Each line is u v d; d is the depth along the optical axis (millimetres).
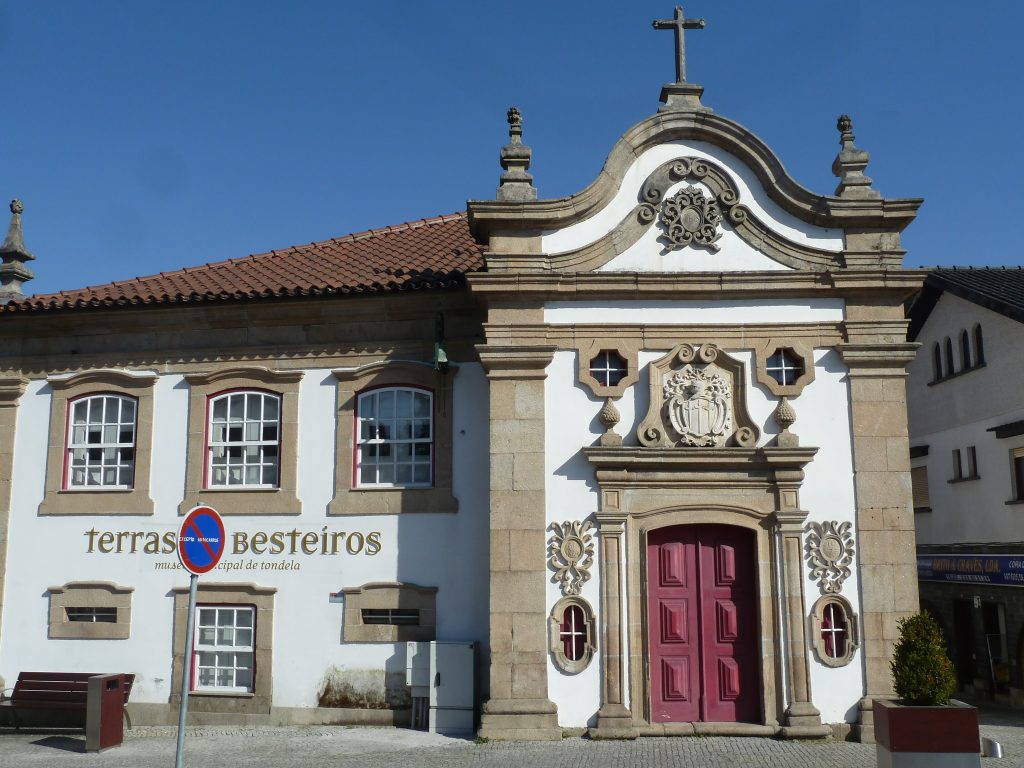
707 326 13523
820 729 12422
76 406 15453
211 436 15000
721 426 13266
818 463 13211
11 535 15141
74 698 13828
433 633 13891
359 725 13758
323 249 17781
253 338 15078
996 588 20141
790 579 12883
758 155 13766
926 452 23703
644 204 13805
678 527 13320
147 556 14758
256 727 13789
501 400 13367
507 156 13992
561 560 12992
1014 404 20031
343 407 14664
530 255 13594
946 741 10008
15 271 16547
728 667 13039
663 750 11805
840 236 13703
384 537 14242
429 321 14750
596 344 13500
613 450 12977
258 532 14508
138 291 15859
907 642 10656
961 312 22266
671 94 14211
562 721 12664
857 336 13477
